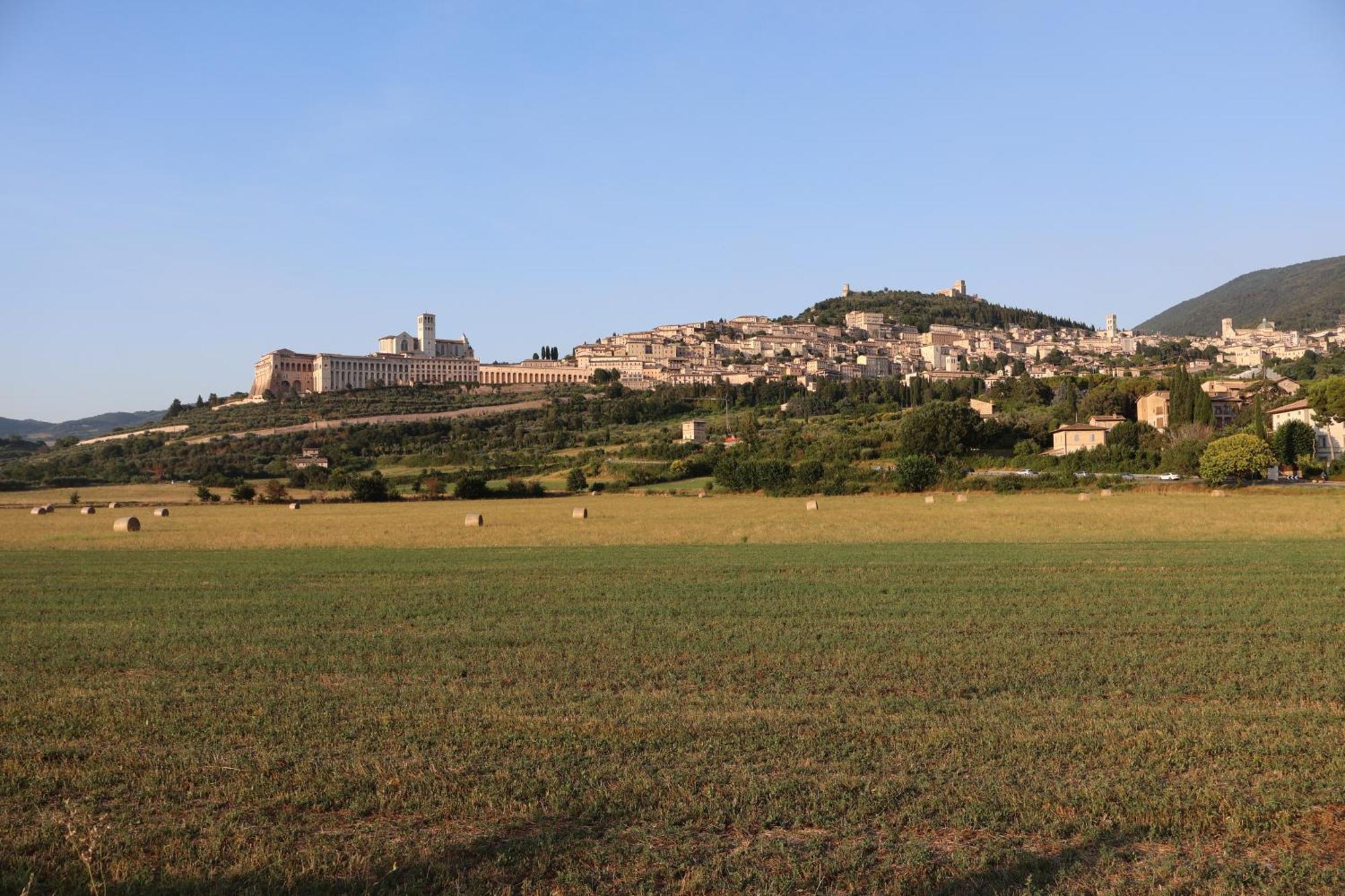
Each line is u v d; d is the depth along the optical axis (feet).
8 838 40.09
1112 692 59.82
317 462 563.07
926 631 80.23
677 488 387.96
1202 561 130.11
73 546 181.68
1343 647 71.97
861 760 47.50
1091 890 35.55
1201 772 45.57
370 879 36.35
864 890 35.68
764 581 115.14
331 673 67.92
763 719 54.39
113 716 56.75
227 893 35.42
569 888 35.88
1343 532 176.14
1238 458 301.63
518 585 114.73
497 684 64.23
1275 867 37.04
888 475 352.08
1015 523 203.51
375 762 48.08
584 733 52.31
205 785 45.27
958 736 50.49
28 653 75.66
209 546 179.73
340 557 153.99
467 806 42.24
